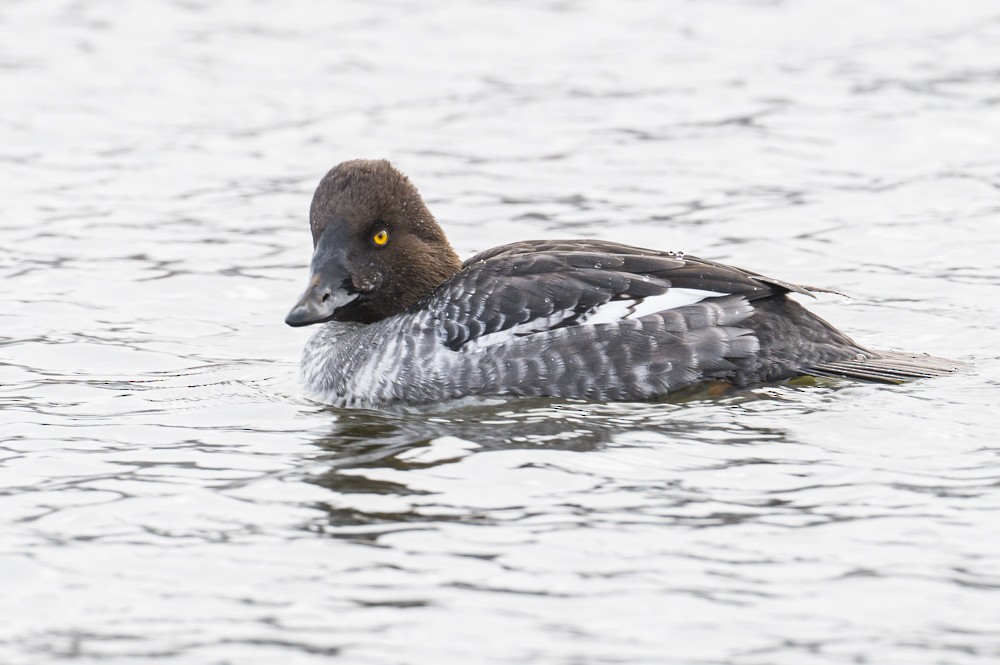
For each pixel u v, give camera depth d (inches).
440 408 489.7
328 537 387.9
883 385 488.1
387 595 357.4
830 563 368.8
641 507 401.4
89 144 834.8
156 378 535.2
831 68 933.2
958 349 545.6
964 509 396.5
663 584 359.9
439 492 414.6
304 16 1066.7
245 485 423.5
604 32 1021.8
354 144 830.5
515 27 1037.2
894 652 331.0
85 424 480.4
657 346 485.1
